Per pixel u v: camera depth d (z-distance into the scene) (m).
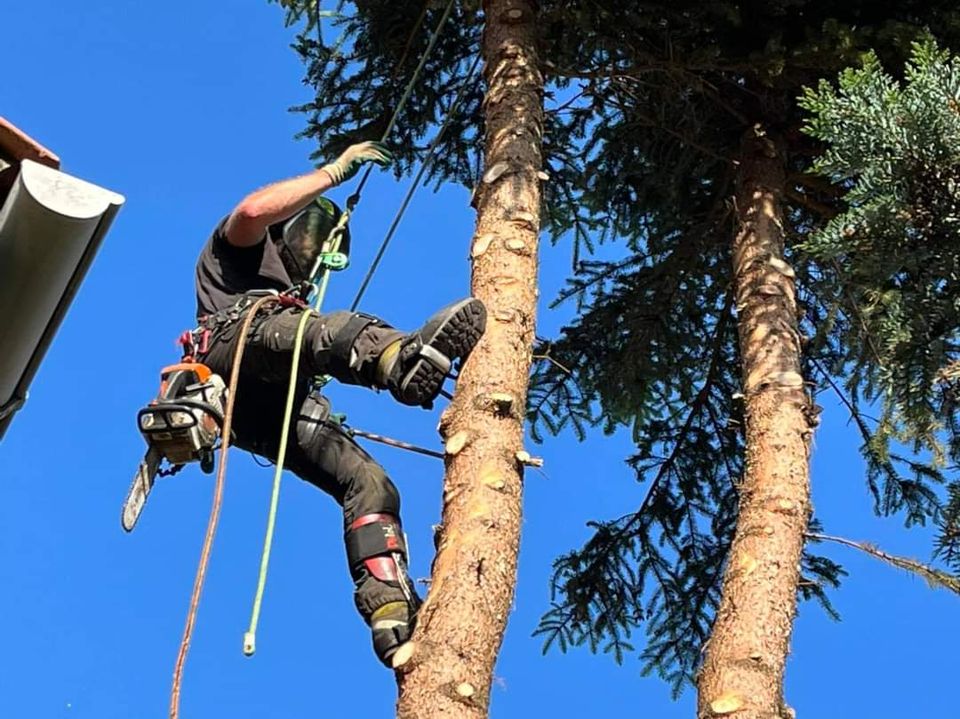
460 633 3.78
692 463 8.45
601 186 8.16
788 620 5.48
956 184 4.52
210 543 3.78
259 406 4.31
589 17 6.88
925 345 4.80
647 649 8.44
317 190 4.50
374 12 7.70
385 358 3.82
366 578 3.93
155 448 4.12
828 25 6.58
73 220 2.94
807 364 8.06
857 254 4.77
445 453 4.36
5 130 3.11
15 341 3.22
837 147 4.66
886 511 7.84
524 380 4.63
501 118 5.82
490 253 5.08
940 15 6.72
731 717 5.04
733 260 7.18
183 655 3.56
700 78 7.16
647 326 8.10
